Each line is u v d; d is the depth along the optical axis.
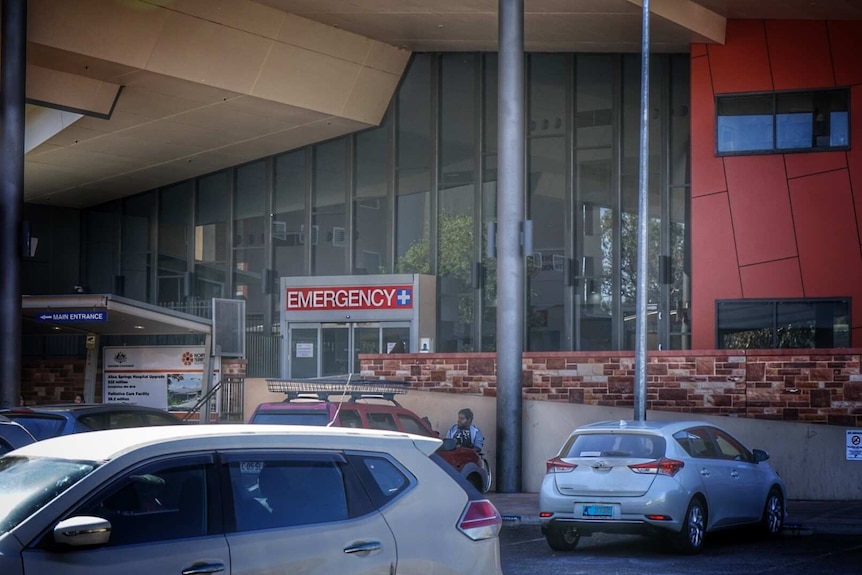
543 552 13.38
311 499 5.96
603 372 21.36
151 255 35.00
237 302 25.88
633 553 13.19
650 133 28.00
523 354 22.00
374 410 15.67
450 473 6.70
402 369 23.31
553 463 13.16
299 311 29.95
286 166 32.75
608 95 28.64
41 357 30.53
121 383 25.75
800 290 24.31
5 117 21.58
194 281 34.09
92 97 25.62
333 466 6.15
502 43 21.70
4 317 21.56
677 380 20.58
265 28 25.56
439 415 22.77
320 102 28.59
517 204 21.55
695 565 12.09
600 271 28.34
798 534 14.95
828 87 24.44
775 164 24.69
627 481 12.59
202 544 5.46
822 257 24.20
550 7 24.06
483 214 29.91
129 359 25.75
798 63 24.69
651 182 27.89
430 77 30.52
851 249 24.00
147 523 5.38
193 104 27.25
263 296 32.72
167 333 25.44
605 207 28.42
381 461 6.39
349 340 29.50
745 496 13.84
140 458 5.50
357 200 31.41
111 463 5.39
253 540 5.63
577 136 28.81
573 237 28.55
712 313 24.88
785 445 19.66
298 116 28.98
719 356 20.27
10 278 21.61
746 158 24.89
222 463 5.76
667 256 27.59
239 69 26.06
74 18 22.84
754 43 25.06
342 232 31.61
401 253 30.67
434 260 30.20
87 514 5.22
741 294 24.72
